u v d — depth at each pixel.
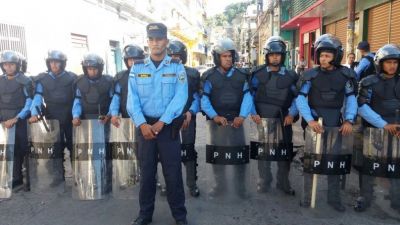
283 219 3.83
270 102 4.29
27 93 4.77
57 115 4.76
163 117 3.41
